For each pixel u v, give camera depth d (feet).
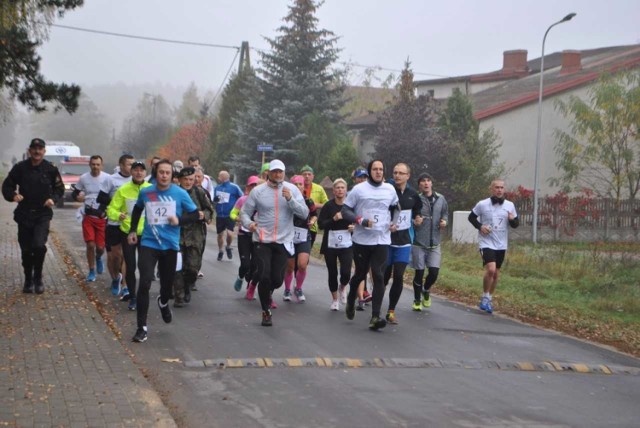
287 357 25.55
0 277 39.52
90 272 40.11
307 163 124.36
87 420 17.92
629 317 38.09
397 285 32.55
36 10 42.75
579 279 49.75
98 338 26.37
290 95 136.26
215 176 152.87
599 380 24.89
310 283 44.27
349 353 26.55
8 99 47.96
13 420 17.67
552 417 20.35
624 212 92.94
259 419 19.30
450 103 99.55
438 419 19.69
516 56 161.79
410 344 28.53
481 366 25.75
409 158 91.45
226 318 32.14
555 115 111.55
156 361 24.59
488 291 37.40
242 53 134.51
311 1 139.74
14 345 24.90
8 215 91.09
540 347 29.35
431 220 35.96
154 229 27.45
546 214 89.71
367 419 19.48
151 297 36.60
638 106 98.07
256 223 30.99
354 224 31.73
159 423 17.99
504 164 102.73
